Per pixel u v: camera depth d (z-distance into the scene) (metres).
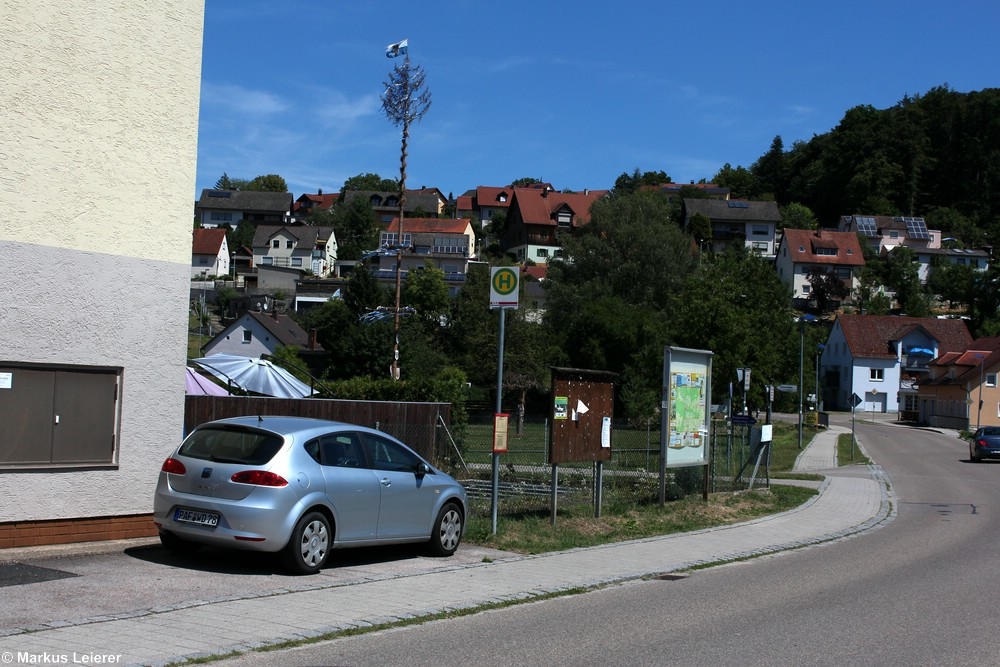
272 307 75.00
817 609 9.09
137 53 10.89
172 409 11.20
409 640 7.27
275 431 9.84
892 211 146.25
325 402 21.00
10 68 9.72
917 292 111.50
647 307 67.81
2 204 9.66
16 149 9.77
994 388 68.75
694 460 17.66
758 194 176.88
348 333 56.47
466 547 12.27
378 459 10.77
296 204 179.75
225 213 146.25
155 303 11.05
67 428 10.24
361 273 66.38
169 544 10.06
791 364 55.69
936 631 8.13
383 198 157.75
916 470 33.78
